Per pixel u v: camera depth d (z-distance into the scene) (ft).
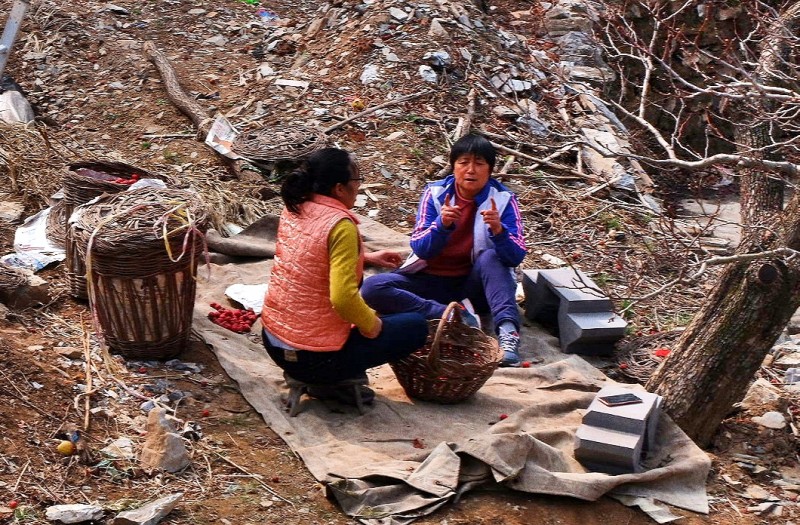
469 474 12.57
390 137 24.80
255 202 21.30
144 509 11.22
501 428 13.58
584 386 15.26
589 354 16.88
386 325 13.58
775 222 13.96
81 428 12.71
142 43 29.50
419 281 17.01
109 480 11.94
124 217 14.16
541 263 20.49
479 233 16.66
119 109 26.23
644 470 13.30
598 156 25.53
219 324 16.40
